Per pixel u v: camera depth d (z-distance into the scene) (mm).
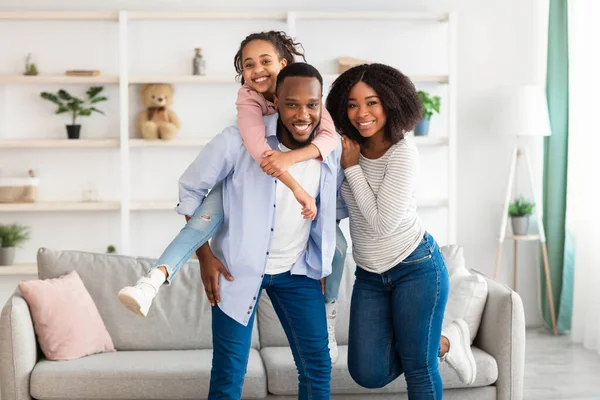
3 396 3400
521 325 3502
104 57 5766
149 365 3455
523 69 5988
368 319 2961
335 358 3018
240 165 2697
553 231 5770
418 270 2865
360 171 2852
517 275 6086
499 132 5648
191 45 5793
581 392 4371
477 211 6051
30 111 5766
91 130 5809
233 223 2711
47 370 3400
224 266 2734
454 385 3473
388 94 2783
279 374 3412
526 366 4910
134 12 5512
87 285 3824
